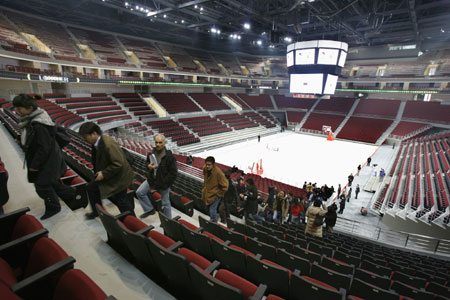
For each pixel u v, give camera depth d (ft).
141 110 95.91
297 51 84.64
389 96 125.80
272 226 23.63
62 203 11.94
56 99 71.67
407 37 107.34
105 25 103.86
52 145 10.07
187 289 8.21
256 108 145.59
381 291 10.48
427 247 28.99
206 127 104.32
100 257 9.14
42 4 78.89
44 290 5.76
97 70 92.84
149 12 77.97
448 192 37.99
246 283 7.89
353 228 35.45
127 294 7.80
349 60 132.98
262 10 77.87
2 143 22.93
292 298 9.77
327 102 139.44
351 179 54.34
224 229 14.51
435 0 70.59
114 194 10.52
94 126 9.95
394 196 44.68
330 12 69.92
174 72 113.50
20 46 66.69
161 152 12.96
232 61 152.25
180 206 19.70
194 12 80.64
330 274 11.66
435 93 104.22
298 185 57.11
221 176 15.48
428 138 87.71
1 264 5.97
